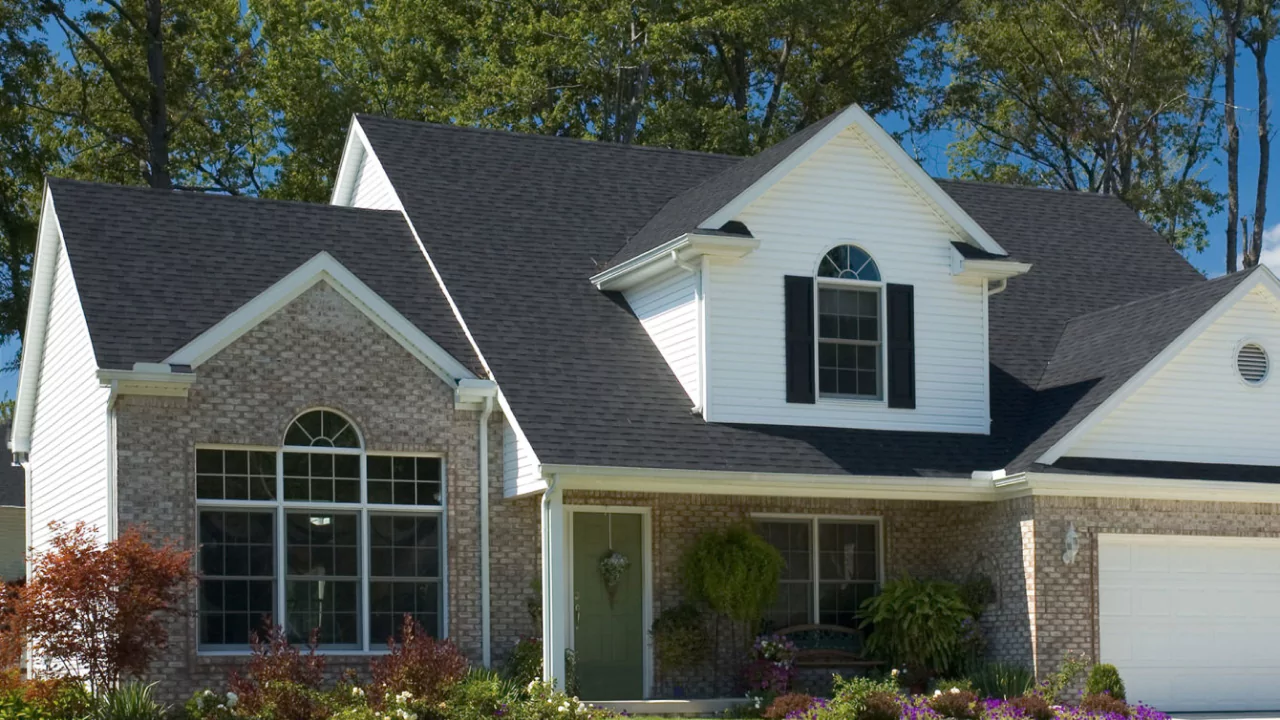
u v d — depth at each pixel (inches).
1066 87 1915.6
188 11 1667.1
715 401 880.9
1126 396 903.7
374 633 813.2
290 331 810.2
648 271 922.7
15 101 1464.1
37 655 776.3
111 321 799.1
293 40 1668.3
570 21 1632.6
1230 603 912.9
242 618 782.5
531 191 1038.4
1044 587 860.0
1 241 1446.9
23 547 1701.5
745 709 834.2
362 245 943.7
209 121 1692.9
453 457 840.9
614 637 866.1
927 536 942.4
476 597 834.8
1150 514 892.0
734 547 861.2
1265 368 949.8
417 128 1072.2
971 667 886.4
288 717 688.4
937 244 957.8
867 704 737.6
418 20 1733.5
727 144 1642.5
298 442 808.3
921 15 1827.0
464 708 700.0
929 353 944.3
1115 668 843.4
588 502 864.3
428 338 841.5
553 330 910.4
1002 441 938.1
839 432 906.7
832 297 927.0
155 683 729.6
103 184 908.0
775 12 1653.5
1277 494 903.1
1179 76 1841.8
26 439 1045.8
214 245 890.7
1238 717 862.5
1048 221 1185.4
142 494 763.4
